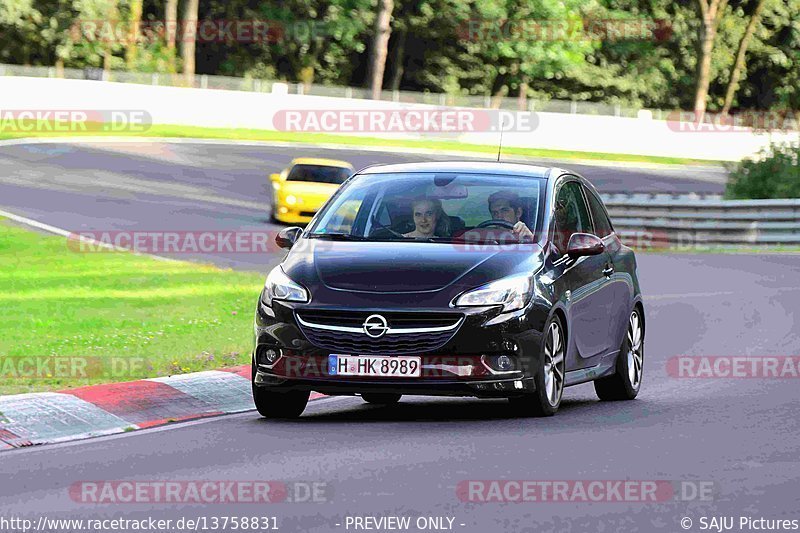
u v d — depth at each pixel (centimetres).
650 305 7512
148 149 18062
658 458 3075
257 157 18388
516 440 3341
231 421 3797
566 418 3806
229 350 5159
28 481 2817
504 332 3612
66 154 16962
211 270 8362
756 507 2545
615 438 3384
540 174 4184
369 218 3984
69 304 6531
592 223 4359
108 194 14250
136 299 6812
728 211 12200
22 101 19462
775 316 6894
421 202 3988
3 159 16162
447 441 3325
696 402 4241
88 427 3638
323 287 3662
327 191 12625
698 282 8775
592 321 4125
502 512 2484
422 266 3703
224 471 2917
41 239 9756
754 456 3117
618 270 4400
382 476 2831
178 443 3350
